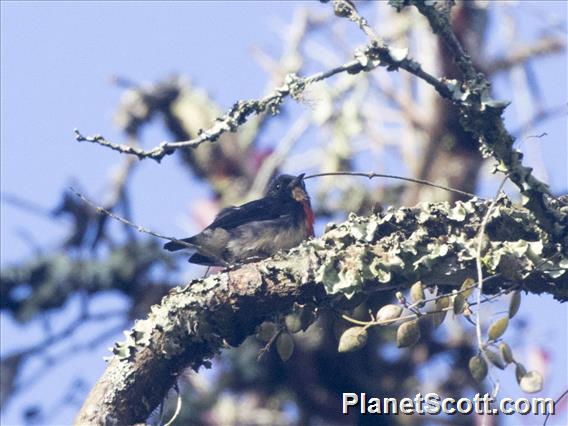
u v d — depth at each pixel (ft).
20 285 43.68
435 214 22.70
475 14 47.42
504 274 22.07
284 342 22.38
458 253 22.17
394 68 22.95
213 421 41.39
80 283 43.34
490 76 46.65
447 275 22.20
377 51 22.80
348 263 22.03
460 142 47.50
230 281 22.21
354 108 45.39
